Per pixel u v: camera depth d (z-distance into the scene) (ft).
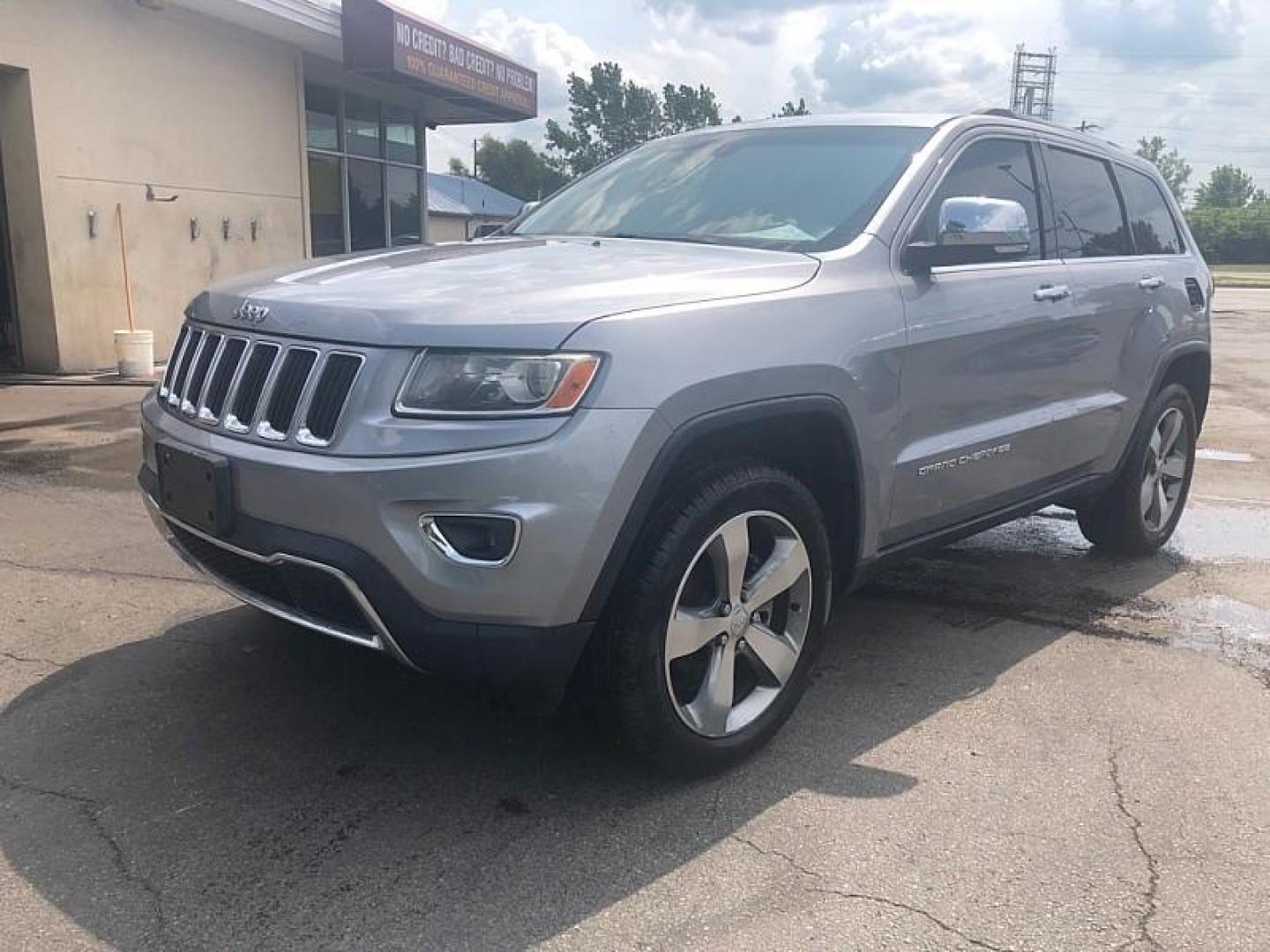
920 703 12.42
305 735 11.25
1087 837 9.69
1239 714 12.25
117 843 9.28
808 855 9.34
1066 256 15.29
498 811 9.93
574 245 12.38
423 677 12.65
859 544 11.78
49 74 37.93
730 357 9.77
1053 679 13.19
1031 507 14.93
